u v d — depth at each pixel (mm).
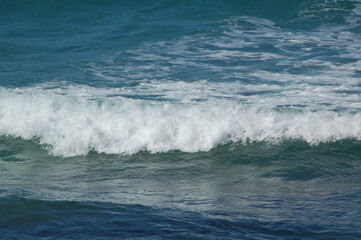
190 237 11922
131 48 40375
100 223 12898
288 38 42375
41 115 24438
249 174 19828
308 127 22953
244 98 27188
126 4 56094
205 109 23656
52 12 54438
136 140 22953
